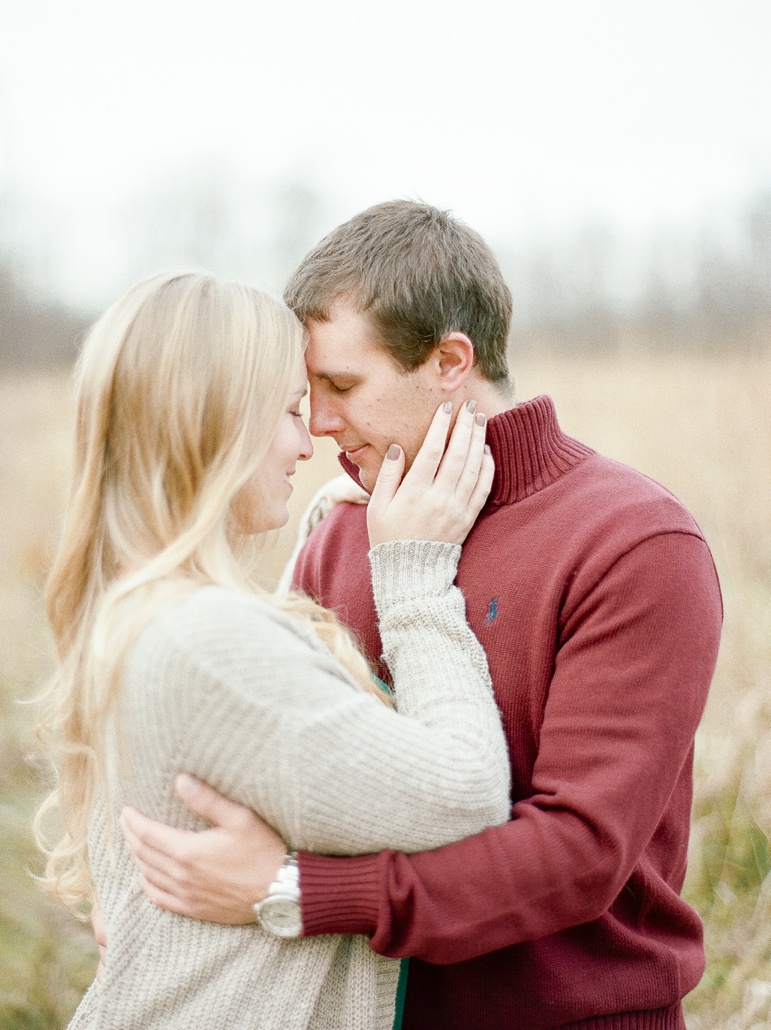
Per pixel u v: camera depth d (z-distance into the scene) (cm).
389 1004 119
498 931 109
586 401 460
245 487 128
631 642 120
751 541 334
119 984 113
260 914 108
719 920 234
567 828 112
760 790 250
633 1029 126
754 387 372
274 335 125
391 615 133
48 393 643
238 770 105
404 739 110
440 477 140
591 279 1225
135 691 107
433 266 141
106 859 121
